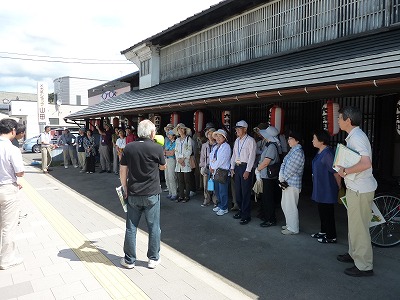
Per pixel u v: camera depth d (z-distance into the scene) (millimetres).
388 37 5176
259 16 8055
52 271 3936
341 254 4301
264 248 4617
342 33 6273
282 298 3283
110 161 12711
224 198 6336
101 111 12203
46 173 12883
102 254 4477
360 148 3504
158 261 4109
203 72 9961
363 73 3885
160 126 10469
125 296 3334
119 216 6500
